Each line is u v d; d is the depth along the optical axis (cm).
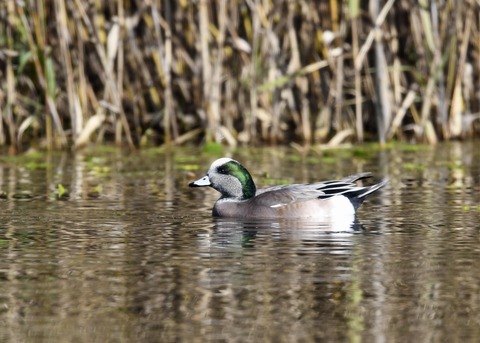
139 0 2017
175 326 749
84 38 2038
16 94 1995
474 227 1138
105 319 767
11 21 1894
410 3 2016
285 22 2022
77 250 1016
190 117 2156
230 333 732
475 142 2061
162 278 892
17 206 1305
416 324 751
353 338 719
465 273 903
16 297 829
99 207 1301
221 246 1035
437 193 1416
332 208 1234
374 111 2173
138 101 2134
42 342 712
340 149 1970
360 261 955
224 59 2052
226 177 1262
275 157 1858
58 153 1939
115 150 1981
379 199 1370
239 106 2109
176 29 2075
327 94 2116
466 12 2027
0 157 1877
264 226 1165
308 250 1012
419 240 1062
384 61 1980
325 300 816
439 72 2014
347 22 2009
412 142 2070
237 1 2012
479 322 755
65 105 2194
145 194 1424
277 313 780
